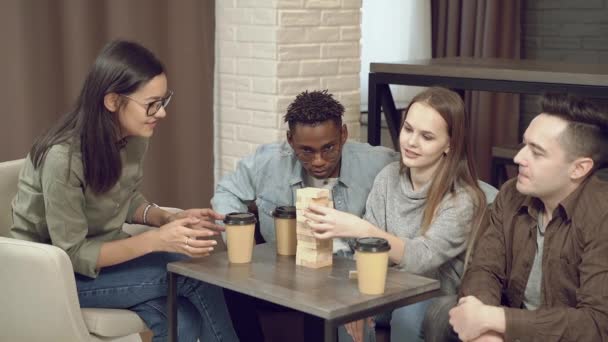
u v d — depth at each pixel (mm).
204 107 3697
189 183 3713
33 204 2160
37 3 3227
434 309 1989
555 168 1871
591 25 4828
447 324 1946
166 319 2197
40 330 2086
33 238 2201
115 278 2178
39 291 2055
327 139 2182
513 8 4895
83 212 2174
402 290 1776
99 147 2115
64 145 2113
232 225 1937
